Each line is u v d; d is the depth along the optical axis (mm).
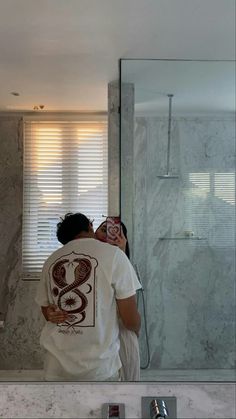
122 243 1484
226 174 1653
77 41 1519
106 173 1507
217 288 1530
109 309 1410
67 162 1479
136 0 1430
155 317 1454
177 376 1301
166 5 1439
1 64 1501
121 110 1560
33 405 1177
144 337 1416
